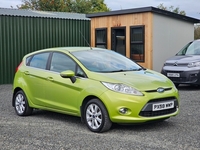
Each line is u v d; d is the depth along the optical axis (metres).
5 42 15.30
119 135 6.11
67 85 6.89
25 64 8.30
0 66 15.22
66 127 6.83
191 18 17.14
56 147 5.46
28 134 6.29
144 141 5.69
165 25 15.78
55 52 7.63
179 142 5.60
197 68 11.55
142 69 7.45
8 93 12.09
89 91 6.38
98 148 5.35
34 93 7.79
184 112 8.02
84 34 17.94
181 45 16.95
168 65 12.19
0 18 15.08
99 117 6.30
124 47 16.12
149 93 6.13
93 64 6.98
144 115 6.10
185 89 12.21
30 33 16.05
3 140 5.92
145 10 14.88
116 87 6.14
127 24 15.83
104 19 16.83
